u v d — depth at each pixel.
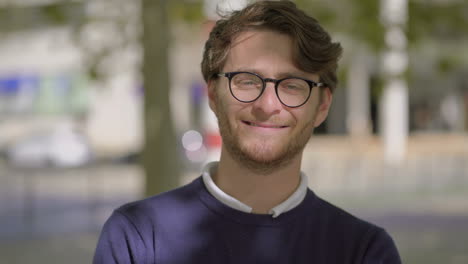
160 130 6.38
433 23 7.08
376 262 1.86
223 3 2.04
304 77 1.86
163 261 1.80
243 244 1.81
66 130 22.19
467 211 10.52
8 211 11.65
